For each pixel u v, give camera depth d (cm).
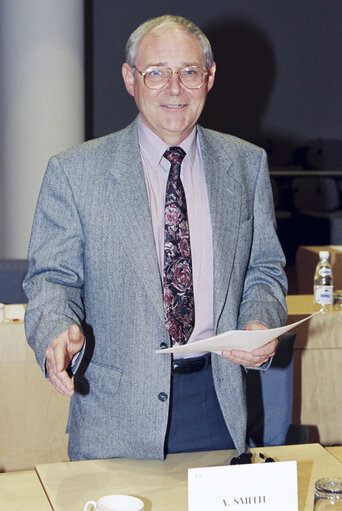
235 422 201
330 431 343
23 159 559
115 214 197
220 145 217
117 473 185
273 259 219
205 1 861
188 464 192
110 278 197
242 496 149
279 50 885
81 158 203
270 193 222
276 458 196
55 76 558
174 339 197
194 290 202
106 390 196
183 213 203
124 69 210
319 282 362
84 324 202
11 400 308
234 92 885
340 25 891
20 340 306
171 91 194
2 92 557
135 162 203
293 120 900
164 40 195
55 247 198
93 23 831
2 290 407
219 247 203
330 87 898
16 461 311
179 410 200
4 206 565
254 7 875
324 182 901
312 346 337
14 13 548
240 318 206
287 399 265
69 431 208
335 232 885
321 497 146
